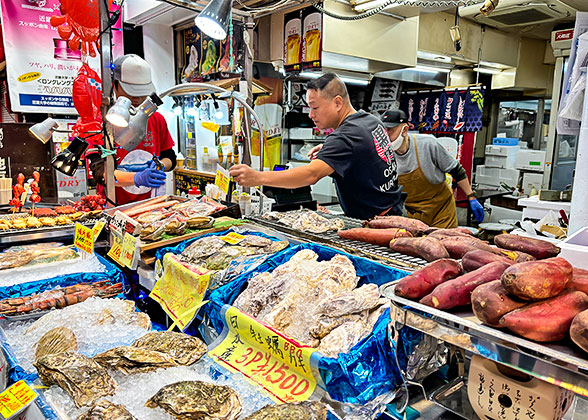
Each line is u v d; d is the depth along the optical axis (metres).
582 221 2.27
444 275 0.97
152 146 3.43
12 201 2.53
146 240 1.91
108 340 1.43
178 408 1.00
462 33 5.01
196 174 3.94
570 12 4.35
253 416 0.96
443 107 5.08
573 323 0.71
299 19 3.57
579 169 2.25
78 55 3.68
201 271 1.52
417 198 3.58
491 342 0.79
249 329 1.26
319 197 4.93
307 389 1.09
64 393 1.15
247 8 2.38
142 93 2.74
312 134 4.56
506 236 1.27
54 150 3.26
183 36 4.20
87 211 2.46
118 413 1.00
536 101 6.36
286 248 1.76
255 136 4.09
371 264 1.41
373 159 2.23
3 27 3.41
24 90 3.55
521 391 0.83
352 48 3.55
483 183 6.29
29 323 1.59
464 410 0.96
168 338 1.33
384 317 1.16
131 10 3.81
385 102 5.11
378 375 1.04
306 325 1.25
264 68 3.94
